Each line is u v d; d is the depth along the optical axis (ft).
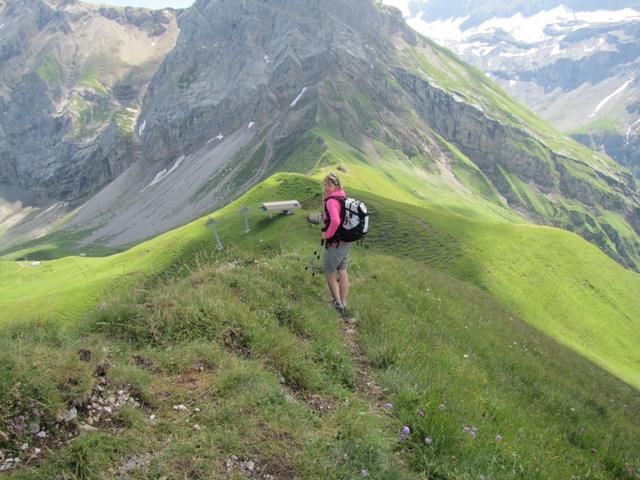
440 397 27.20
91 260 355.15
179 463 17.72
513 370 47.91
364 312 38.65
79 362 20.80
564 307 217.77
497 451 24.84
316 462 19.11
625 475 33.19
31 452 17.21
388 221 262.67
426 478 20.72
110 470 17.01
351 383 27.55
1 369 18.81
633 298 240.32
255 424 20.34
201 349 24.89
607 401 62.44
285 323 31.37
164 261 230.68
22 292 293.43
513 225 276.62
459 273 225.15
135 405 20.36
